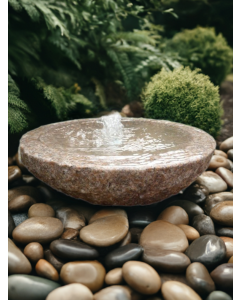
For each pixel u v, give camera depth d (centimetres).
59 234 90
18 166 129
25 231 88
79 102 174
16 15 172
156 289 74
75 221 97
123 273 76
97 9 189
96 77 220
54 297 71
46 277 79
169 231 90
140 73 215
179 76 150
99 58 217
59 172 90
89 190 90
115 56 209
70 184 91
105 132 125
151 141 112
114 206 101
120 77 224
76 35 214
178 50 264
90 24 207
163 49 268
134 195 91
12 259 78
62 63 202
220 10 335
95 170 86
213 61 255
